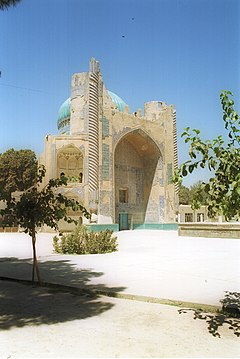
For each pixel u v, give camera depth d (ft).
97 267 32.22
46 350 12.55
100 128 97.45
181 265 32.78
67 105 120.78
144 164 120.67
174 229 108.58
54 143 92.73
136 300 20.16
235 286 23.07
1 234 92.27
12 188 123.95
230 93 14.02
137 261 35.91
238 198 12.51
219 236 71.00
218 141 13.76
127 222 113.39
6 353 12.28
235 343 13.21
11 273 30.07
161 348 12.71
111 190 97.25
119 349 12.62
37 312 17.69
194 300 19.20
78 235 46.09
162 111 119.14
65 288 23.59
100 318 16.52
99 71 99.60
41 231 92.89
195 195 14.29
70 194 90.94
